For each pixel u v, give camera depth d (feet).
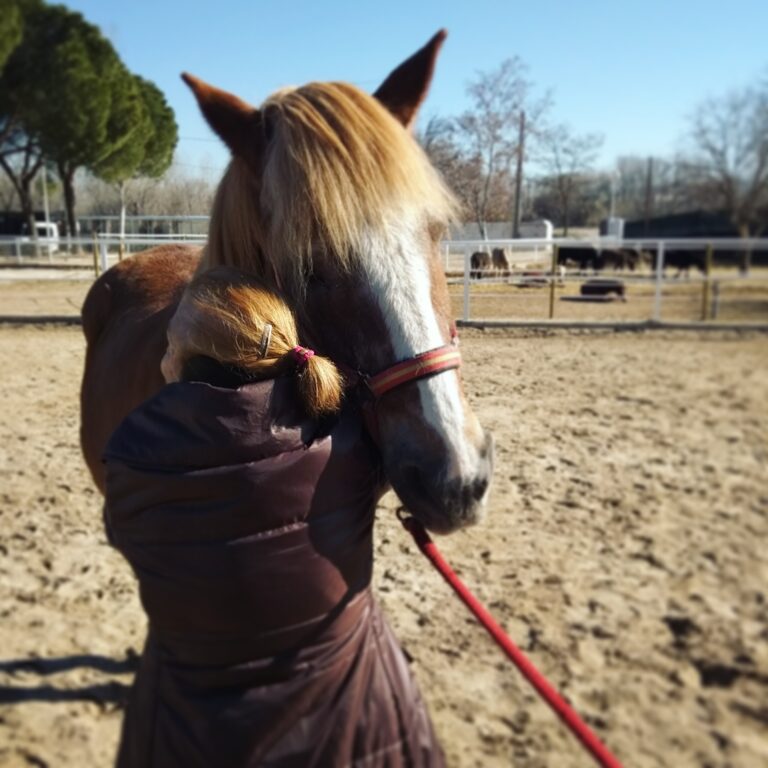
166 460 3.96
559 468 15.75
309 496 4.04
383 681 4.44
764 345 29.19
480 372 24.07
